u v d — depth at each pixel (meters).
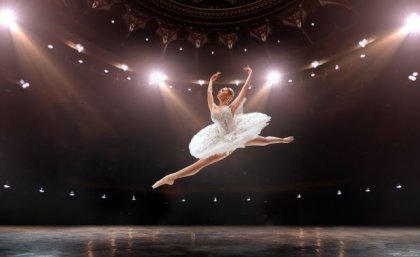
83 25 17.70
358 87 20.16
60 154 21.50
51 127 20.88
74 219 22.31
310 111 22.95
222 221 25.31
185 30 19.02
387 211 20.86
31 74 18.50
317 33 18.70
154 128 24.83
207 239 10.64
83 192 22.84
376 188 21.33
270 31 18.91
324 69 19.52
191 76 21.80
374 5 15.51
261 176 25.53
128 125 23.97
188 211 25.56
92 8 16.88
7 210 19.55
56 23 16.62
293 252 7.14
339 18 17.45
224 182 25.92
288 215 24.33
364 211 21.81
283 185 24.84
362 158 22.02
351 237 11.05
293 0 16.77
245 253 7.03
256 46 20.20
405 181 20.03
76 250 7.57
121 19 17.95
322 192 23.53
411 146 19.67
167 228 18.34
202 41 19.67
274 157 25.38
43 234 12.38
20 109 19.17
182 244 9.02
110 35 18.84
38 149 20.44
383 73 18.78
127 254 6.89
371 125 21.33
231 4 17.36
